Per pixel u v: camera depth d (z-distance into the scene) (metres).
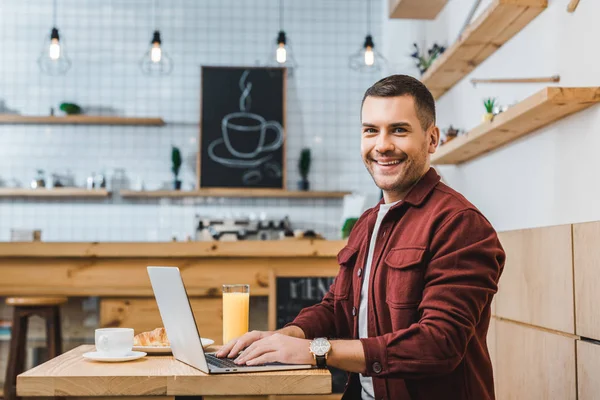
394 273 1.70
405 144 1.75
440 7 4.08
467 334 1.54
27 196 5.83
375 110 1.76
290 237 4.21
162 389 1.44
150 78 5.96
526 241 2.52
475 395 1.64
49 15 5.97
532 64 2.94
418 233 1.69
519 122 2.70
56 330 3.57
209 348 1.89
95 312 3.77
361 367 1.52
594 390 1.97
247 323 2.08
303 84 6.05
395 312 1.67
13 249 3.63
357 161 6.01
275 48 6.04
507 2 2.74
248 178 5.88
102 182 5.76
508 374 2.70
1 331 3.82
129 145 5.92
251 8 6.07
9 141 5.88
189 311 1.45
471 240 1.62
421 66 4.25
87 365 1.58
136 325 3.67
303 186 5.83
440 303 1.55
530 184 2.92
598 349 1.96
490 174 3.43
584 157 2.44
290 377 1.44
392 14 4.23
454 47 3.37
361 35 6.11
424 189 1.77
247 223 5.58
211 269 3.71
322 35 6.09
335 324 2.03
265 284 3.72
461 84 3.93
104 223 5.85
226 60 6.02
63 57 5.95
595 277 1.98
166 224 5.86
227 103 5.95
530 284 2.48
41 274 3.69
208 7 6.04
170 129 5.94
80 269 3.70
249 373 1.47
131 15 6.00
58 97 5.92
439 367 1.51
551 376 2.27
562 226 2.21
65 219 5.84
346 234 4.40
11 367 3.51
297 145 6.01
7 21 5.96
